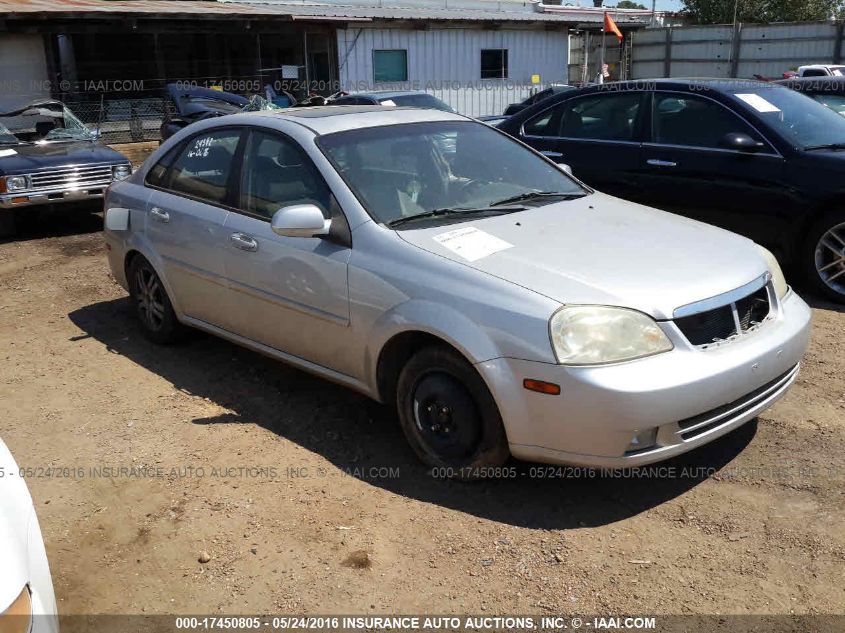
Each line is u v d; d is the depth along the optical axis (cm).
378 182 401
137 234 518
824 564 294
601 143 694
